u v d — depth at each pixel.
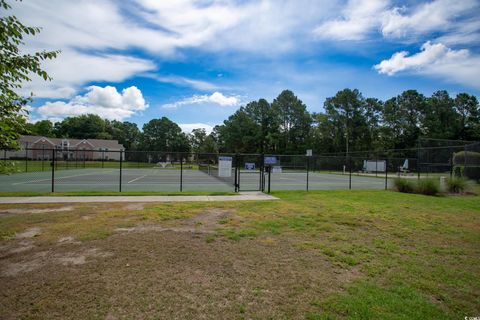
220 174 14.62
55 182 19.12
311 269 4.43
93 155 74.25
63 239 5.71
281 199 11.97
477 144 20.44
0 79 3.14
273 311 3.18
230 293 3.60
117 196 11.98
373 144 63.09
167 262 4.60
